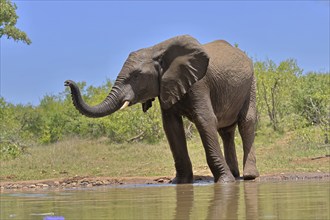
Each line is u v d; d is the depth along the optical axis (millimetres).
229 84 13430
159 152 20438
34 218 6520
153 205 7539
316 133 20875
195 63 12625
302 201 7305
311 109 22719
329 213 6027
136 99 12672
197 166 17094
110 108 12539
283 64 26438
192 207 7098
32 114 31750
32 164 18438
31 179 15828
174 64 12711
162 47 12828
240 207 6879
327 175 13250
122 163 18453
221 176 12727
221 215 6184
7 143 22125
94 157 20000
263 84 25828
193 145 22016
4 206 8055
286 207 6695
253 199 7863
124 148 22078
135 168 17219
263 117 26969
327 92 23234
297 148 19344
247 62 14359
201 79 12891
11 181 15344
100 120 26406
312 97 23125
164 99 12773
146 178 14242
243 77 13883
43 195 10062
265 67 26828
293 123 24109
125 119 25109
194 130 24422
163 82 12727
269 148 20266
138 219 6109
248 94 14305
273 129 24609
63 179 14484
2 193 10898
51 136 28531
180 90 12664
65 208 7523
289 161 16531
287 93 25938
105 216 6477
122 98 12562
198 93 12805
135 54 12836
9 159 20281
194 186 11492
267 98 25828
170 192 9875
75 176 15523
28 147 23859
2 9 23750
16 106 33562
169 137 13328
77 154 20828
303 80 26297
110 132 25844
